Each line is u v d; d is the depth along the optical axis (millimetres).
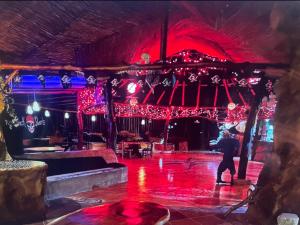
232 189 9141
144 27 7117
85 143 16750
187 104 19344
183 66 6914
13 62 7684
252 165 13961
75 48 7887
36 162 6969
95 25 6664
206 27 7230
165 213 4355
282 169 5875
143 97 18359
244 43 7250
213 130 20922
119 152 16734
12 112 9070
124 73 9180
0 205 6020
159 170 12336
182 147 19781
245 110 17859
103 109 15898
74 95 18656
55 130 19141
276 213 5695
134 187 9391
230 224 6137
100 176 9406
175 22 6980
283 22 5395
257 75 9102
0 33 6523
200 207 7270
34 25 6301
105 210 4477
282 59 6398
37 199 6488
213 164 14078
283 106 6020
